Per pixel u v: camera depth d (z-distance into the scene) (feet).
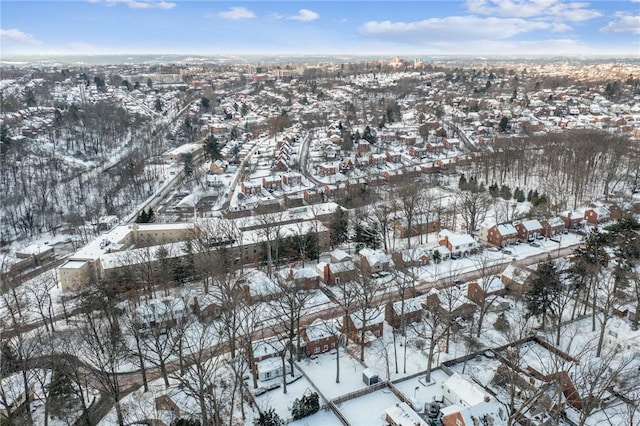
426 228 424.87
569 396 198.70
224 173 652.48
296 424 195.52
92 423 205.05
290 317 247.50
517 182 566.36
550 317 261.85
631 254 279.28
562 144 608.19
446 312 254.27
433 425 192.44
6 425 190.90
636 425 184.65
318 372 232.53
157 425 193.16
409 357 241.76
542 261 318.04
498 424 182.80
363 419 196.34
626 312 275.18
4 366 227.81
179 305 280.51
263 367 226.58
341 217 408.05
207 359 234.17
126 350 225.97
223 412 201.05
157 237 404.77
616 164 520.83
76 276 331.36
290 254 370.53
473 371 226.38
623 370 208.54
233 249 366.84
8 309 297.12
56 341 258.16
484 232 409.90
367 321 256.73
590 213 435.12
